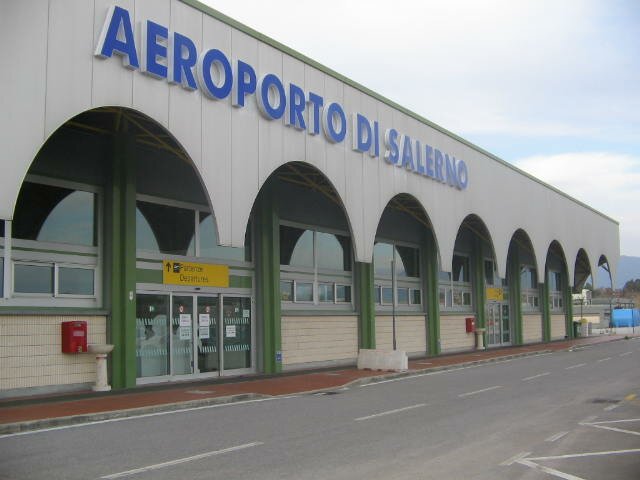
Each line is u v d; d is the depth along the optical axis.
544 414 13.43
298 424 12.14
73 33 14.50
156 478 7.91
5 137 13.08
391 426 11.91
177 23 17.08
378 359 24.08
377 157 25.27
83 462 8.80
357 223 23.75
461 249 37.34
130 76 15.70
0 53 13.12
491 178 35.53
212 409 14.41
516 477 8.09
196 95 17.44
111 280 17.39
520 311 43.69
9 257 15.53
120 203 17.78
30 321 15.55
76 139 17.19
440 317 34.16
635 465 8.82
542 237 42.72
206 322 20.84
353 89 24.19
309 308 25.08
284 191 24.25
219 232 17.80
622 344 45.59
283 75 20.69
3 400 14.57
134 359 17.67
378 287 29.56
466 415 13.28
